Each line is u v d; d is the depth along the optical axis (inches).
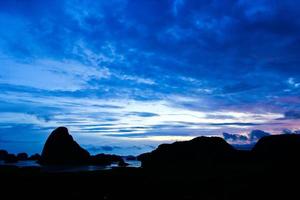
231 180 679.7
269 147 911.7
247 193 579.2
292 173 663.1
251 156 943.7
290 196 540.1
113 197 617.6
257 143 989.2
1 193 639.1
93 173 913.5
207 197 581.6
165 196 612.4
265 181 636.7
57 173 909.8
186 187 673.6
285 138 912.9
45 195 634.2
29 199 598.5
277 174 671.8
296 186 585.3
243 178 684.7
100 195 636.7
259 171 718.5
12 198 603.2
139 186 720.3
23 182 754.2
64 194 644.7
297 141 872.9
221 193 597.3
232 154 1028.5
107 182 775.7
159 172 907.4
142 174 890.1
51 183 756.6
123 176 855.1
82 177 841.5
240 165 842.8
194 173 828.6
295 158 772.6
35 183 748.6
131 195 633.6
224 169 816.9
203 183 689.0
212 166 903.1
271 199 534.6
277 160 796.0
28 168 1027.9
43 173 903.7
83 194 645.3
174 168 939.3
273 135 964.6
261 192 576.1
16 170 952.9
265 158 856.3
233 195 577.0
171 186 693.9
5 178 796.6
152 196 618.5
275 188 588.7
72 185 736.3
